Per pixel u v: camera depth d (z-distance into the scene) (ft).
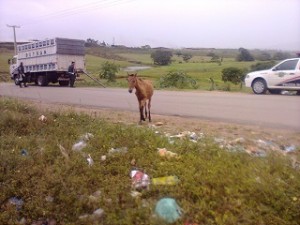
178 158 14.08
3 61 175.42
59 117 22.57
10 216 12.67
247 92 46.85
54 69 67.62
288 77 41.01
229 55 280.72
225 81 82.89
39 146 16.89
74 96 43.45
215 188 11.65
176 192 11.78
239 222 10.37
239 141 16.84
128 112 28.04
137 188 12.51
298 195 10.86
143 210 11.09
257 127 20.97
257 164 12.94
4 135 18.60
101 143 16.34
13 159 15.14
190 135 17.89
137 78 21.83
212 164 13.14
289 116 24.76
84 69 71.97
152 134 17.01
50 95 45.55
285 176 12.05
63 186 13.03
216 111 27.76
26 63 76.07
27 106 27.09
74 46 69.62
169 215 10.80
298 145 16.67
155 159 14.12
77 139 17.71
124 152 15.08
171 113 27.25
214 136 17.98
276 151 14.66
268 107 29.58
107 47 319.27
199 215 10.71
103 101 36.94
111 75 78.43
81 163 14.33
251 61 185.37
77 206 12.14
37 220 12.42
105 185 12.93
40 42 70.79
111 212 11.55
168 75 61.77
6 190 13.55
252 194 11.17
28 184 13.70
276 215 10.43
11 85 75.66
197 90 52.29
